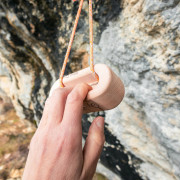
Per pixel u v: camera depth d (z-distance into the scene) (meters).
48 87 0.65
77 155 0.15
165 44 0.25
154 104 0.32
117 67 0.37
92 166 0.17
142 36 0.28
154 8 0.24
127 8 0.28
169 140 0.32
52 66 0.57
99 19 0.34
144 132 0.40
